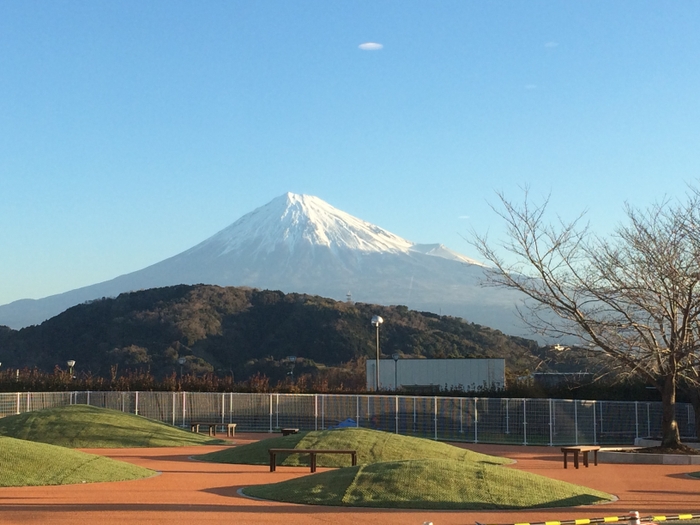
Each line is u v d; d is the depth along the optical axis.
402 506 14.76
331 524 12.98
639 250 27.14
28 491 16.31
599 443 32.41
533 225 30.16
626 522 12.71
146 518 13.21
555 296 26.61
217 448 28.39
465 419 34.22
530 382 43.06
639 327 25.61
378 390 44.94
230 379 50.16
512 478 16.25
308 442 23.41
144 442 28.67
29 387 45.97
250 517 13.50
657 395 38.28
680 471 21.98
